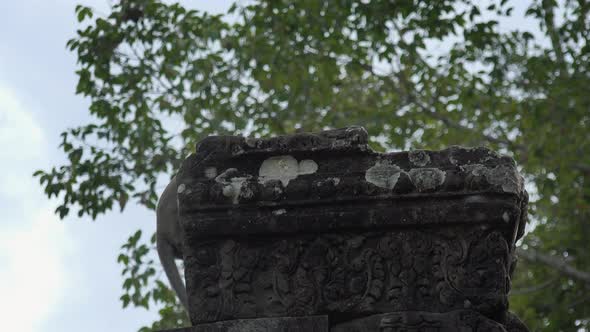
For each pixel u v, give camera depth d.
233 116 20.02
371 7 20.41
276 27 20.62
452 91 21.33
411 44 20.55
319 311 7.73
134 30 20.20
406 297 7.69
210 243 7.97
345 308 7.71
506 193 7.79
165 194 9.06
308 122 20.64
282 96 20.47
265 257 7.89
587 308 20.58
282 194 7.93
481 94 21.23
